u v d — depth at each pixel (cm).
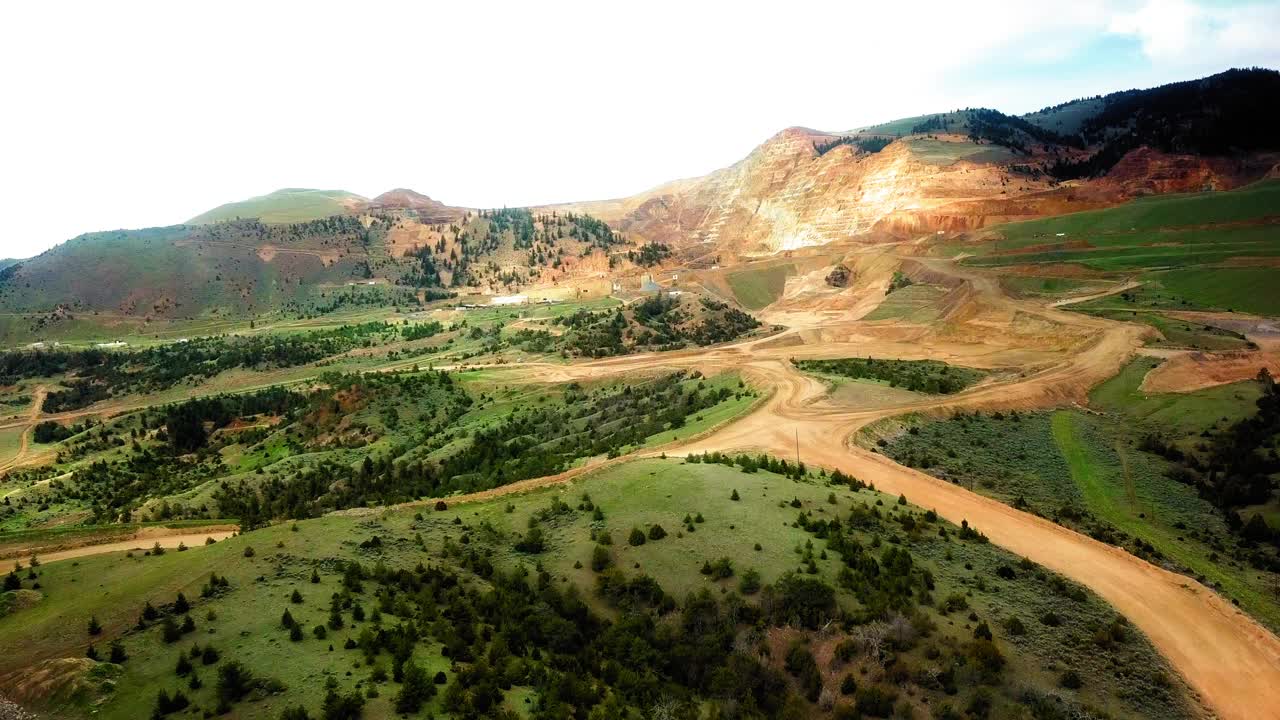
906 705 3991
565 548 6050
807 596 4856
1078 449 8881
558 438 11806
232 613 4559
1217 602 5181
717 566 5331
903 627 4462
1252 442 8500
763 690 4338
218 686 3775
